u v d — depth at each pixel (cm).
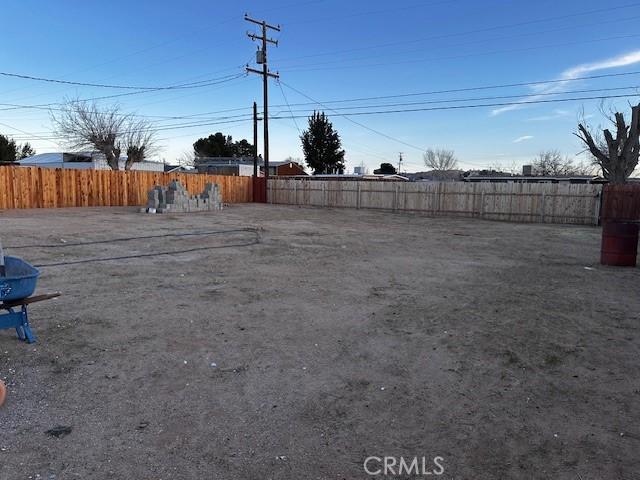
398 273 809
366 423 311
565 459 275
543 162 5969
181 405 326
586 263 958
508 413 328
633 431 306
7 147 4872
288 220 1809
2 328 415
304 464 264
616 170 2766
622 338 484
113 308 548
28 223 1377
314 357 420
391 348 446
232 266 832
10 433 284
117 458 264
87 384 353
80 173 2120
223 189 2848
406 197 2462
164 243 1084
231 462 263
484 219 2216
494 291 686
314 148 6234
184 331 477
